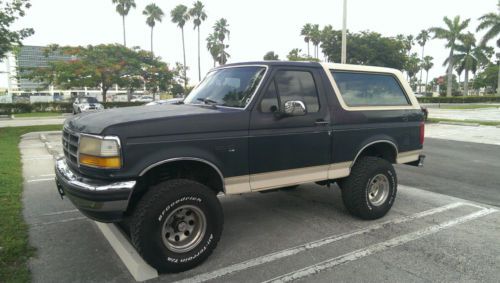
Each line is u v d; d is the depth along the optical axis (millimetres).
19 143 12461
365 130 4828
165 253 3459
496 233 4586
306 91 4363
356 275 3549
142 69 34281
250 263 3797
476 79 81750
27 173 7773
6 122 21859
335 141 4555
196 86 5121
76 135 3504
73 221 4973
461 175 7785
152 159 3324
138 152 3275
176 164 3676
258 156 3961
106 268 3686
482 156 10062
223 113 3756
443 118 22719
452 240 4363
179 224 3580
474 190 6605
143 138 3299
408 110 5379
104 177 3225
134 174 3264
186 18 60438
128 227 4207
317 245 4227
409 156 5469
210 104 4258
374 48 40281
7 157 9109
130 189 3252
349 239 4391
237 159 3824
